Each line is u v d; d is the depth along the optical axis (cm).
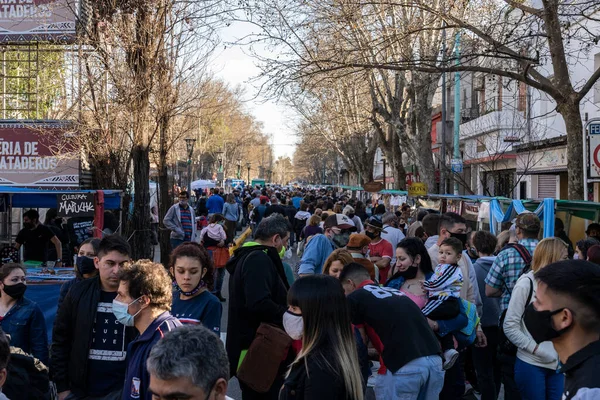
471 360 662
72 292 457
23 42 1445
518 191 2414
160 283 377
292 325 394
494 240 675
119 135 1345
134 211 1212
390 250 876
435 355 422
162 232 1575
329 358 327
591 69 1641
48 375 446
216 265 1214
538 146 2003
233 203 2217
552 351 483
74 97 1388
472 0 1545
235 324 525
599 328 241
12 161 1392
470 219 1359
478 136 2769
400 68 1134
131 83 1213
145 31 1200
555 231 966
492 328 628
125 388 356
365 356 468
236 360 520
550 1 1084
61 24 1395
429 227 878
